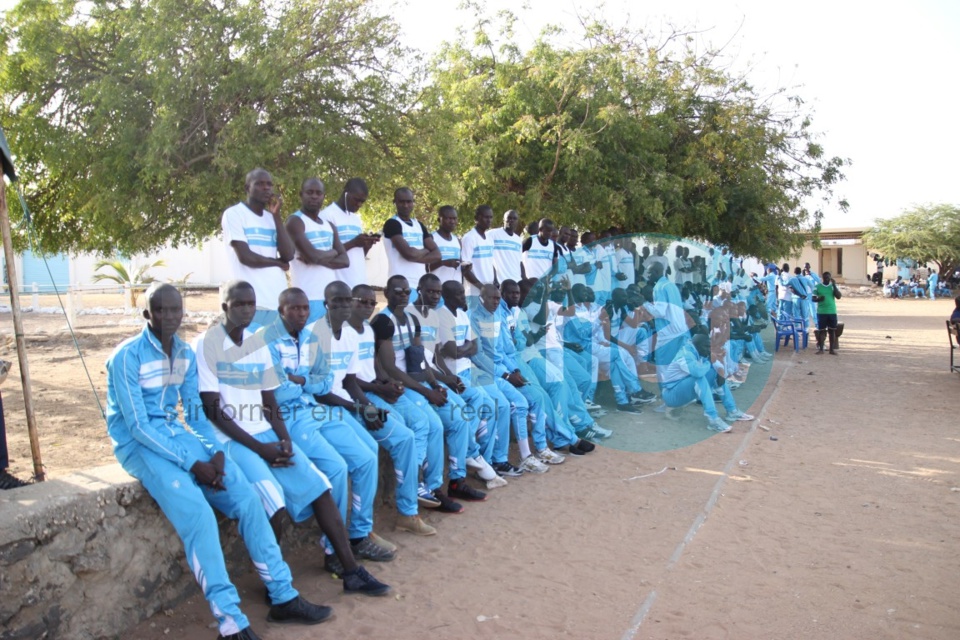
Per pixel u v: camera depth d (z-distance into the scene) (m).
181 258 32.16
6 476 4.30
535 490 6.23
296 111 9.91
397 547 5.01
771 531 5.26
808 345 16.55
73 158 9.47
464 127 12.75
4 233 4.55
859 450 7.41
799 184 15.95
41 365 10.62
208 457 4.01
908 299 37.47
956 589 4.32
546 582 4.47
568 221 12.88
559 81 12.54
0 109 9.95
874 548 4.93
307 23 9.85
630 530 5.32
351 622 3.95
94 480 3.79
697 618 4.00
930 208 42.38
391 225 7.02
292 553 4.86
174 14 9.03
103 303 22.56
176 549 4.05
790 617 4.00
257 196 5.60
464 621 3.98
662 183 13.05
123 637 3.72
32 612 3.37
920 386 11.09
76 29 9.94
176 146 9.24
